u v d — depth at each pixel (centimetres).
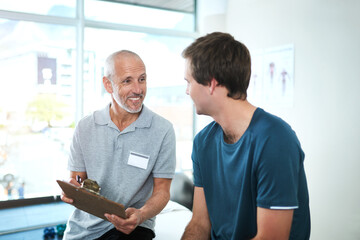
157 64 460
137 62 181
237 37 420
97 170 186
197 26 482
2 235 326
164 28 457
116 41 426
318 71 303
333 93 289
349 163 276
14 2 363
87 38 408
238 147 111
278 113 351
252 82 389
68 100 402
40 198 395
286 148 99
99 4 411
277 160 98
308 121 314
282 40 345
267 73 366
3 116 369
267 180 100
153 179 195
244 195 110
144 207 170
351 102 272
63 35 394
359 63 265
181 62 480
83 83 404
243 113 110
